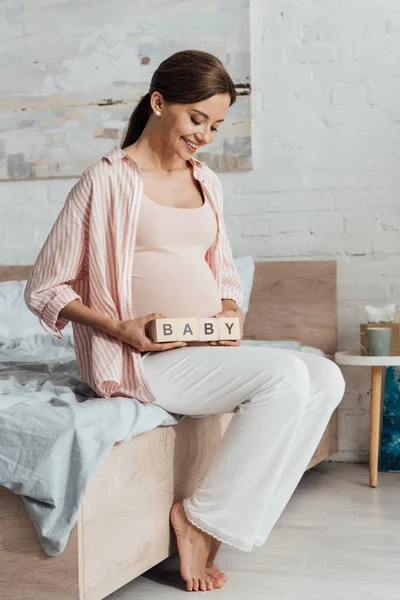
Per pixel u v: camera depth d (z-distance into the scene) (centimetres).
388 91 340
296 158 350
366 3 341
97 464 155
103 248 192
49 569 156
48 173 375
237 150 352
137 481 177
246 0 348
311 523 246
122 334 185
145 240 196
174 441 196
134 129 209
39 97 375
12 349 292
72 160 372
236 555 213
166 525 192
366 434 343
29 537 157
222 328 195
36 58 375
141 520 179
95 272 191
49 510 153
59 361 259
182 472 201
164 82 193
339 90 345
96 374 188
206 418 218
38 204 380
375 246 343
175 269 197
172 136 196
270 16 351
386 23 340
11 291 331
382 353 306
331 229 347
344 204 346
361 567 201
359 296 345
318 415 188
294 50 349
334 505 270
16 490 154
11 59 378
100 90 368
